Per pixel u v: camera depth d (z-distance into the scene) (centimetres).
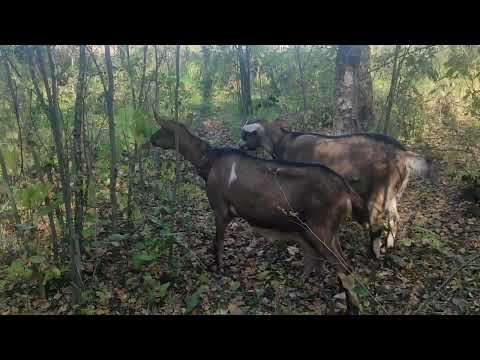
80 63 432
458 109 1032
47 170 471
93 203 513
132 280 474
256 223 464
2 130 616
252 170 459
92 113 736
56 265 478
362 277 482
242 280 494
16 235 522
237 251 554
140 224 560
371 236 516
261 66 1062
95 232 504
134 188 677
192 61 1266
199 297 456
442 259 510
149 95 809
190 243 552
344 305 444
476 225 580
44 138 620
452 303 432
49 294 470
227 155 485
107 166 616
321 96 1003
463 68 607
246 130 599
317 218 427
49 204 434
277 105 1002
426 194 680
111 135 499
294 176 434
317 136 561
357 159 521
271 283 479
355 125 683
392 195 521
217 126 999
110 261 515
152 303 450
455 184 697
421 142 875
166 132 526
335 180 425
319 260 483
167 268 492
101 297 447
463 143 847
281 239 466
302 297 461
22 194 403
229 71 1198
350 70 671
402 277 480
